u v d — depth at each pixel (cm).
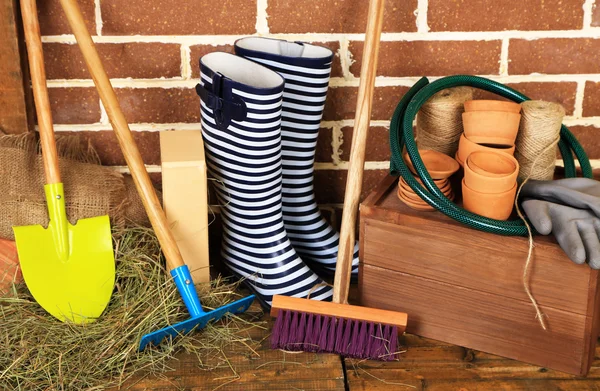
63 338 125
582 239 111
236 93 126
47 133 133
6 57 143
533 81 153
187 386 119
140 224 144
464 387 119
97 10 144
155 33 146
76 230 135
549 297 117
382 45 149
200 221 135
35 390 116
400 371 123
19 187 138
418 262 126
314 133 144
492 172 120
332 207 164
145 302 130
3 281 135
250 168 132
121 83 150
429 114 133
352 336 125
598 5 147
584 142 158
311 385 120
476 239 119
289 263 140
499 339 125
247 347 128
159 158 157
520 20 148
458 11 147
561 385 119
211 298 136
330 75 151
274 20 147
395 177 136
